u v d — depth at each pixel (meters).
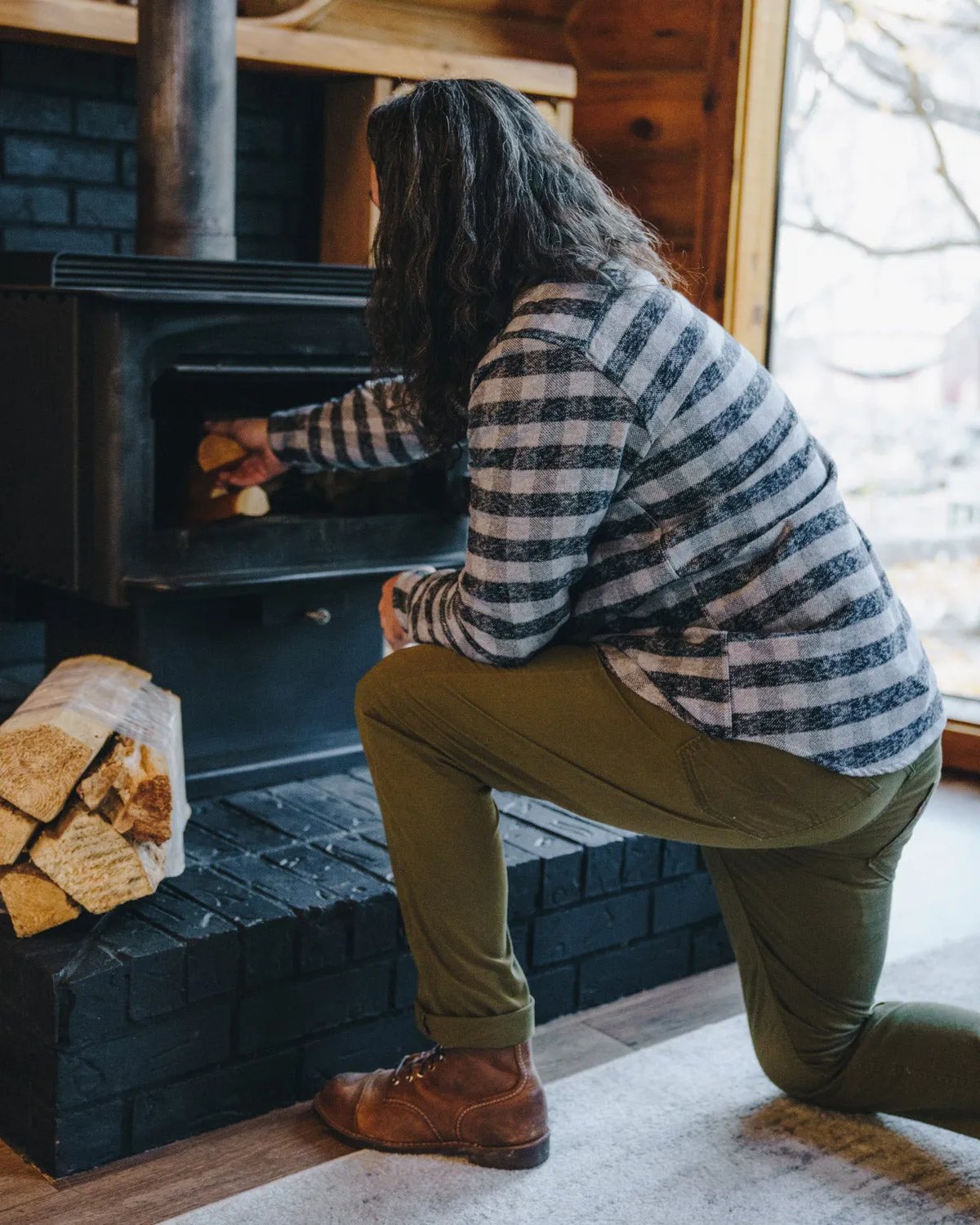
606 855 1.88
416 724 1.40
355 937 1.66
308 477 2.16
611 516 1.30
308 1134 1.57
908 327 5.30
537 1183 1.46
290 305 1.97
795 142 5.27
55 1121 1.45
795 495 1.30
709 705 1.29
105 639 2.07
